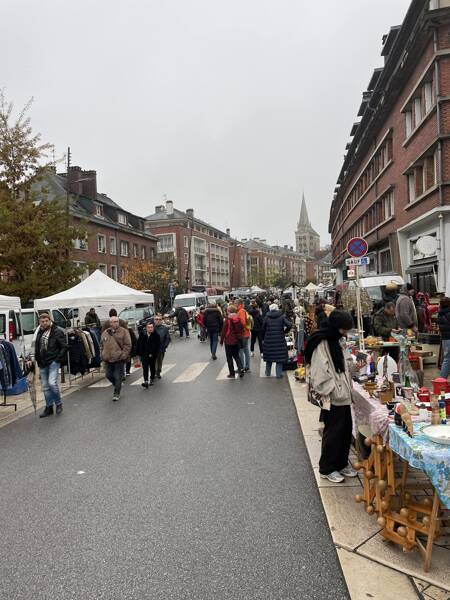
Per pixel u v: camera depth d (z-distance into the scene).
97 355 13.07
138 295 15.20
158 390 10.82
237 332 11.72
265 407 8.48
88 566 3.56
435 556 3.41
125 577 3.39
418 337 11.93
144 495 4.83
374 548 3.56
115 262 44.56
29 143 20.39
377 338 8.21
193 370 13.50
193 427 7.37
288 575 3.30
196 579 3.31
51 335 8.98
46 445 6.90
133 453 6.23
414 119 19.83
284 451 6.00
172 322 30.47
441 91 16.20
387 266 26.94
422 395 4.25
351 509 4.22
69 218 21.36
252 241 142.38
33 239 19.47
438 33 16.17
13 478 5.56
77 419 8.46
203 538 3.88
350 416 4.86
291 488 4.82
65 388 12.01
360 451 5.16
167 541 3.86
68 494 4.97
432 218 17.42
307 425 7.04
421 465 3.08
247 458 5.79
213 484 5.02
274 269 129.88
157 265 47.16
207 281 88.94
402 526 3.54
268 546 3.70
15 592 3.28
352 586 3.11
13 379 9.62
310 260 188.50
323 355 4.80
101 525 4.21
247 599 3.06
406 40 20.48
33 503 4.79
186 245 78.88
